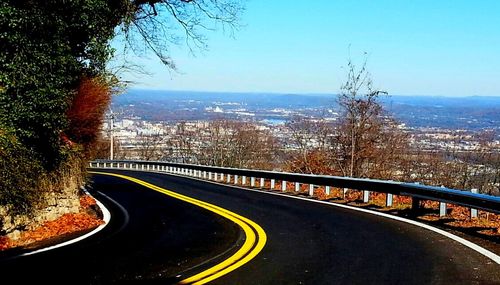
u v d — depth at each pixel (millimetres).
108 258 9477
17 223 12188
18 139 12375
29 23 12070
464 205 12195
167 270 8398
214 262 8891
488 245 9867
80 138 18234
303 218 13906
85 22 14164
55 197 14188
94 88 18328
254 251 9703
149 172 44688
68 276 8211
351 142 33281
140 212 16500
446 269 8172
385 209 15523
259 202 18047
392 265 8500
